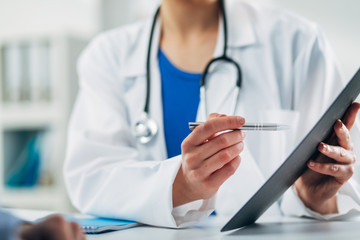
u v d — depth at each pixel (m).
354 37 1.75
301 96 1.07
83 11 2.27
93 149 1.03
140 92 1.15
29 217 0.81
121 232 0.68
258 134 1.04
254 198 0.60
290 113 1.03
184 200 0.78
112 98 1.17
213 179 0.74
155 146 1.07
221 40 1.11
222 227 0.69
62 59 1.97
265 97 1.06
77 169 1.01
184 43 1.14
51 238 0.40
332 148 0.70
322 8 1.80
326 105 1.01
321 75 1.04
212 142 0.71
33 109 2.01
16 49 2.05
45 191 1.98
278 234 0.61
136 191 0.80
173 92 1.11
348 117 0.72
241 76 1.07
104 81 1.19
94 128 1.12
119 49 1.23
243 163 0.98
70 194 1.01
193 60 1.13
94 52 1.25
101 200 0.84
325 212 0.81
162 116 1.09
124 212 0.79
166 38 1.17
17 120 2.03
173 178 0.75
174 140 1.08
